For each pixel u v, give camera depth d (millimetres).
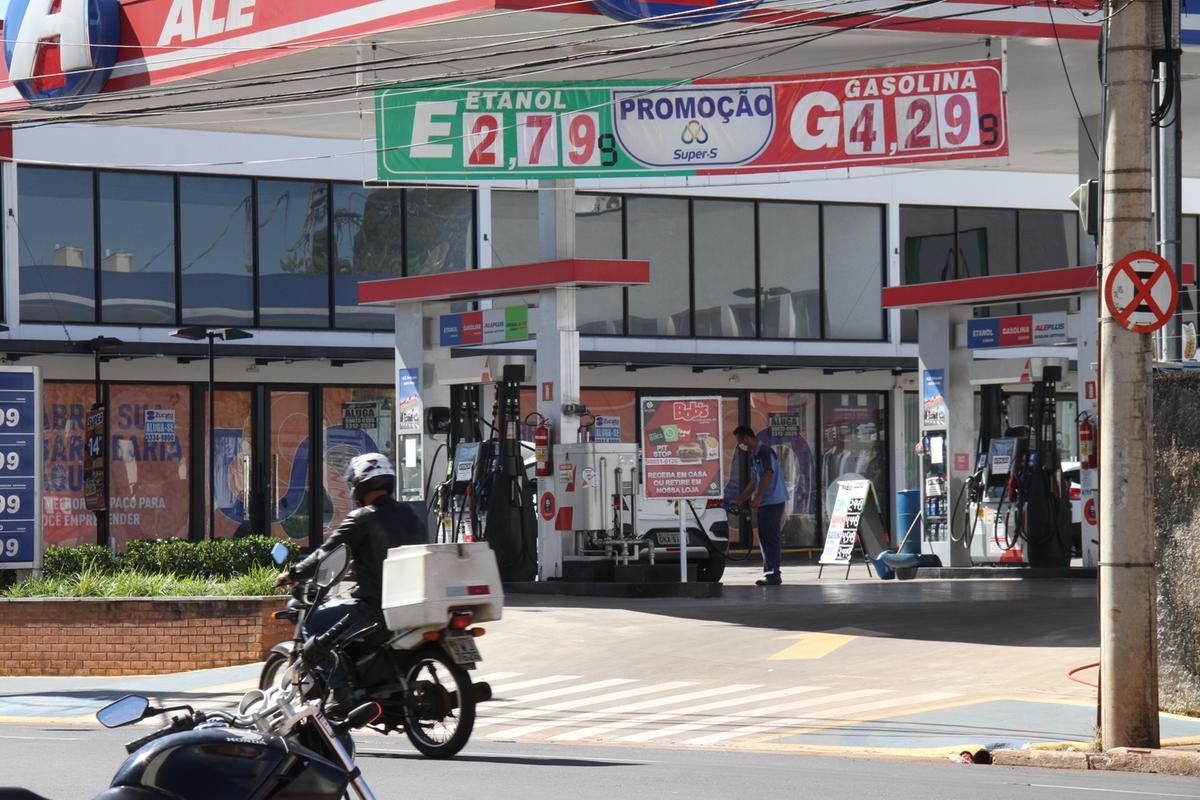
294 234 46750
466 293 35000
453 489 35531
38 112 35688
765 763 16125
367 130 36750
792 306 51562
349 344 46969
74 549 30984
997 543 38281
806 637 25375
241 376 46219
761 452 35406
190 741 7430
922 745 17266
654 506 40125
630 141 29719
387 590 15375
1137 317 16422
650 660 23891
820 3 27750
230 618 25859
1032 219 54531
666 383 50188
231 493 46188
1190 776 15602
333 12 29500
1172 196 27031
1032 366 37656
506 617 28250
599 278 33000
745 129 29703
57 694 23062
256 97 31469
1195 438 19312
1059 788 14438
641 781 14477
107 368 44688
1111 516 16547
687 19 27516
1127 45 16438
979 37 28859
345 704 15414
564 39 28906
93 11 33219
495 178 29672
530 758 16297
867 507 39750
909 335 52656
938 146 29234
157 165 45031
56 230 44125
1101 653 16703
